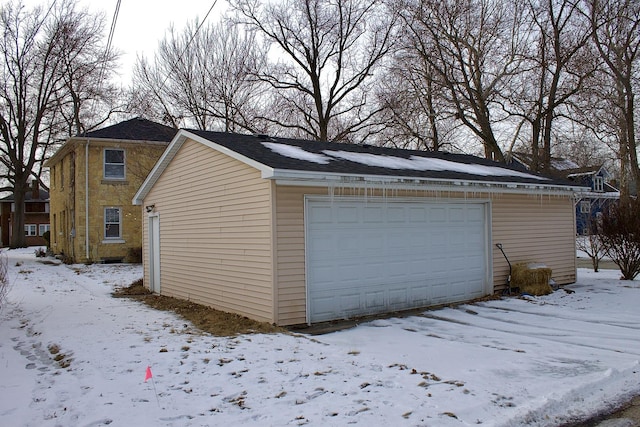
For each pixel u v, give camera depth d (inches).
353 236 372.5
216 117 1128.2
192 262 451.2
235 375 221.9
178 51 1123.9
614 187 1792.6
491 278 462.6
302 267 344.5
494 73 912.9
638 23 820.0
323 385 205.6
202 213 431.2
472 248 453.1
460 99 925.2
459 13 863.1
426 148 1034.1
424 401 185.5
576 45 842.2
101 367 237.9
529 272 464.8
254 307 354.0
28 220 1793.8
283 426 165.5
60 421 173.8
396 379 212.8
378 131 1099.9
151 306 442.6
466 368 232.4
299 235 344.2
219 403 188.7
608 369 227.8
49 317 377.4
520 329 329.7
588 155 1242.6
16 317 383.2
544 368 234.2
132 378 220.1
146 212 559.5
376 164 414.9
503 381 212.4
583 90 847.1
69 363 250.1
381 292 386.3
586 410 187.2
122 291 547.5
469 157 621.0
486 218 464.4
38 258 1029.2
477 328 333.4
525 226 498.3
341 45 1106.1
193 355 256.5
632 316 370.6
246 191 363.3
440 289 425.1
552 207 527.2
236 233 377.1
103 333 316.2
